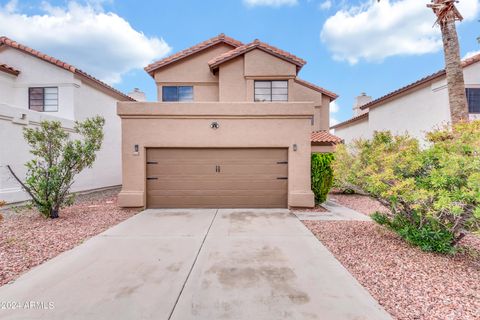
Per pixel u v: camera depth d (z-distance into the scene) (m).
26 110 11.05
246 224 7.79
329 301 3.63
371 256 5.20
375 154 6.17
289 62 14.64
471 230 4.96
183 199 10.20
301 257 5.21
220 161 10.21
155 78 16.28
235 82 14.96
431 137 6.60
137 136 9.93
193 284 4.11
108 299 3.68
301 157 9.98
